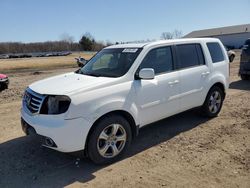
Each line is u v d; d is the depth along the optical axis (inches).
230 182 150.8
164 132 224.2
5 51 3784.5
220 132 222.2
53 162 176.7
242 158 177.5
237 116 261.7
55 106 158.9
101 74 193.3
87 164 173.8
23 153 189.8
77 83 173.9
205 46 243.1
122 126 175.8
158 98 198.2
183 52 223.0
